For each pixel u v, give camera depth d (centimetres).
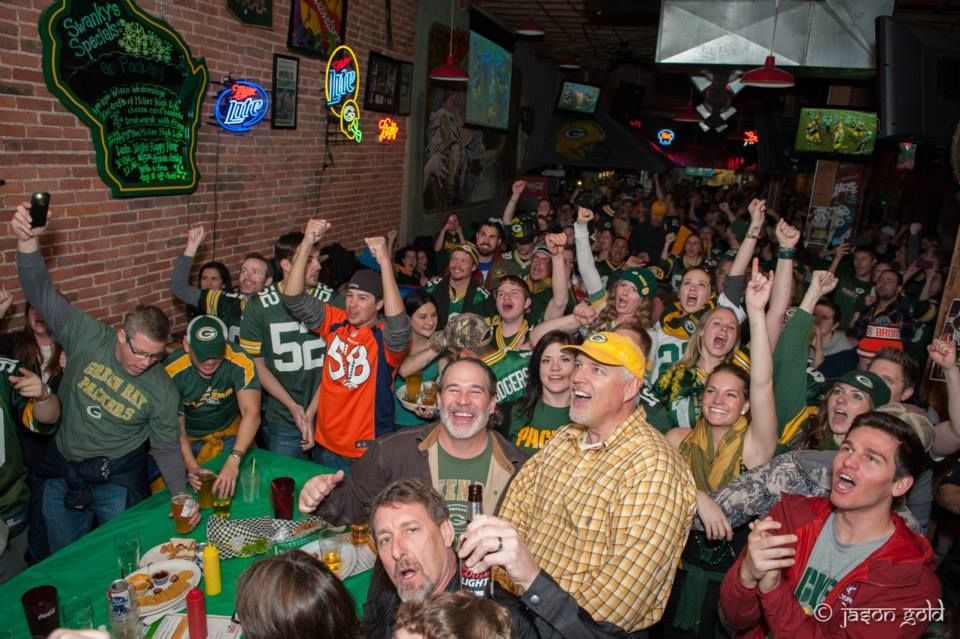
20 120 361
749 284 260
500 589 190
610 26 1173
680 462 192
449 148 1038
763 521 190
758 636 210
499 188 1342
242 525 265
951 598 268
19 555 298
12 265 367
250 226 573
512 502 224
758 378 255
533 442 301
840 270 727
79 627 205
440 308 506
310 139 652
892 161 1298
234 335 455
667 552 175
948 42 436
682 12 595
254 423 329
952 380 294
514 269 601
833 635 190
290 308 367
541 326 367
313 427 395
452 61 779
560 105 1459
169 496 296
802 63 576
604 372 198
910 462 187
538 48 1452
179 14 461
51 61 372
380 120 799
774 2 577
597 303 435
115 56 411
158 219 467
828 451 247
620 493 185
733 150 1759
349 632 154
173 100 461
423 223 961
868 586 187
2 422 286
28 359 347
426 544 167
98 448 300
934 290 606
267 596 147
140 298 459
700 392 318
